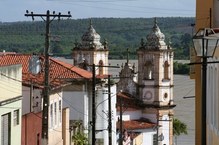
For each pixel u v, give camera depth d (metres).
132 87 106.12
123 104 101.06
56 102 58.03
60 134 60.00
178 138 115.06
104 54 105.56
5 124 39.31
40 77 53.97
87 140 66.75
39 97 51.75
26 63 60.41
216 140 25.48
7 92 39.44
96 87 72.31
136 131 99.31
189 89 168.38
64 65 73.00
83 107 70.88
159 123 104.88
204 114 19.41
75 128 66.69
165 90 105.88
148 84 105.56
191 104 151.38
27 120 46.00
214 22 30.19
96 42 104.94
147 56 106.19
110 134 54.38
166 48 106.50
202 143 19.39
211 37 19.41
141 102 104.81
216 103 25.48
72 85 70.44
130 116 102.31
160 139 102.94
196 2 31.02
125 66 107.19
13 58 62.12
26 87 51.31
